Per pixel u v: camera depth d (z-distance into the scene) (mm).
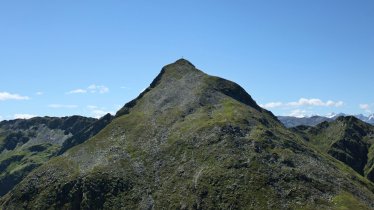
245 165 186875
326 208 159000
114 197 196125
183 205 176750
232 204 167875
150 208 183750
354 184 186750
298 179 178125
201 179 185250
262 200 166250
